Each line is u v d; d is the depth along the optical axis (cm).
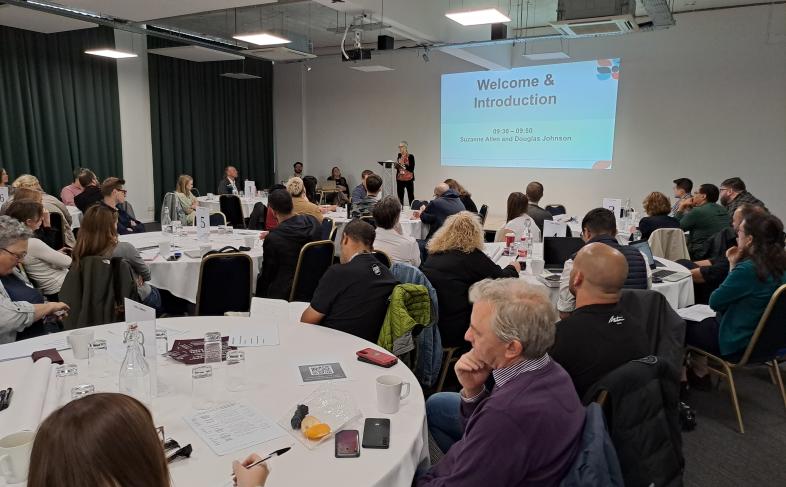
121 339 201
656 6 562
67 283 279
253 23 848
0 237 237
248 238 427
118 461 69
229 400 154
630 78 820
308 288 373
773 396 319
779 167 737
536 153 912
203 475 119
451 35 745
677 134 798
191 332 211
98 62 835
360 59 767
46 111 774
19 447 109
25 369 175
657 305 216
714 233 507
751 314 265
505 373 132
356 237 243
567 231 442
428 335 260
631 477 131
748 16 729
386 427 140
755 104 741
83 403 73
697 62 770
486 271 286
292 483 117
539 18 816
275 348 196
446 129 993
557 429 119
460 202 563
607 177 859
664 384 142
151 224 923
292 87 1140
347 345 199
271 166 1164
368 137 1084
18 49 735
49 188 794
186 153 984
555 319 135
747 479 238
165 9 506
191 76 975
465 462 122
